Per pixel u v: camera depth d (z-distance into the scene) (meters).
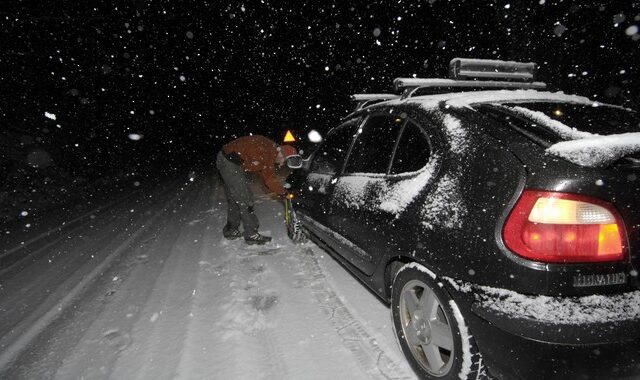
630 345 1.32
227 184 4.37
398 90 2.48
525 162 1.47
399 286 2.03
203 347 2.43
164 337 2.61
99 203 10.12
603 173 1.35
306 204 3.64
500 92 2.18
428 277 1.77
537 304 1.35
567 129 1.63
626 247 1.36
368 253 2.33
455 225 1.62
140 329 2.75
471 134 1.74
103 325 2.88
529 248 1.38
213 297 3.16
